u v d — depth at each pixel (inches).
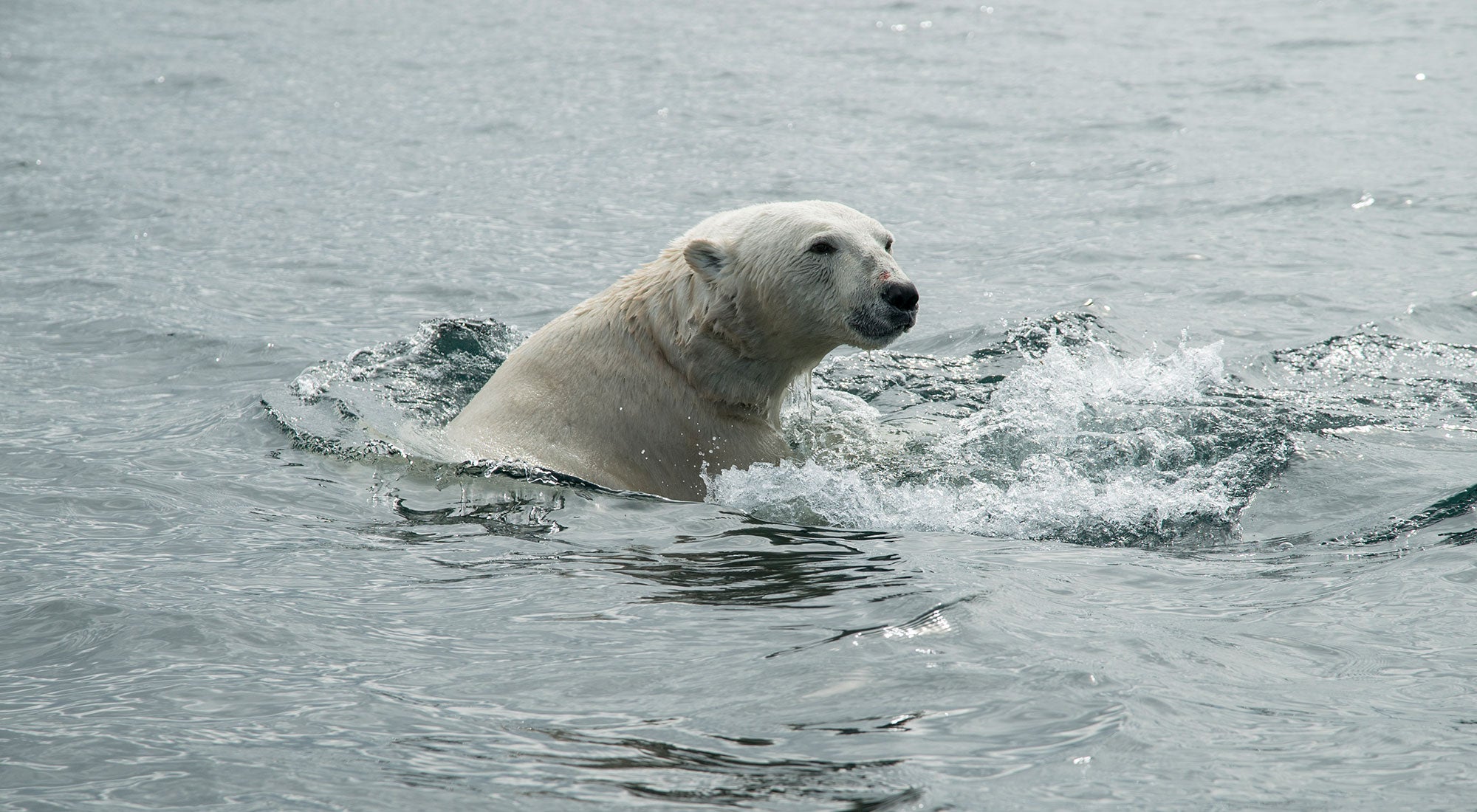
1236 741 395.2
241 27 3238.2
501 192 1685.5
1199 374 917.2
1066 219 1519.4
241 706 433.7
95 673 460.4
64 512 653.9
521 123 2130.9
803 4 3668.8
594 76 2573.8
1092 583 551.5
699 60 2768.2
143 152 1913.1
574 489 698.2
